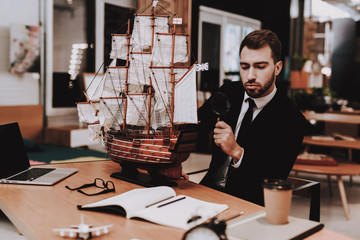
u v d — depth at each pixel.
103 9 5.55
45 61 4.98
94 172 1.58
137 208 1.04
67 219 1.00
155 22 1.37
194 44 6.73
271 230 0.90
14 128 1.63
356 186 4.26
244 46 1.41
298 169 3.20
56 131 4.75
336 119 4.61
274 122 1.54
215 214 1.03
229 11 7.61
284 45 9.05
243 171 1.43
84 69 5.34
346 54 12.19
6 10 4.54
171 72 1.33
